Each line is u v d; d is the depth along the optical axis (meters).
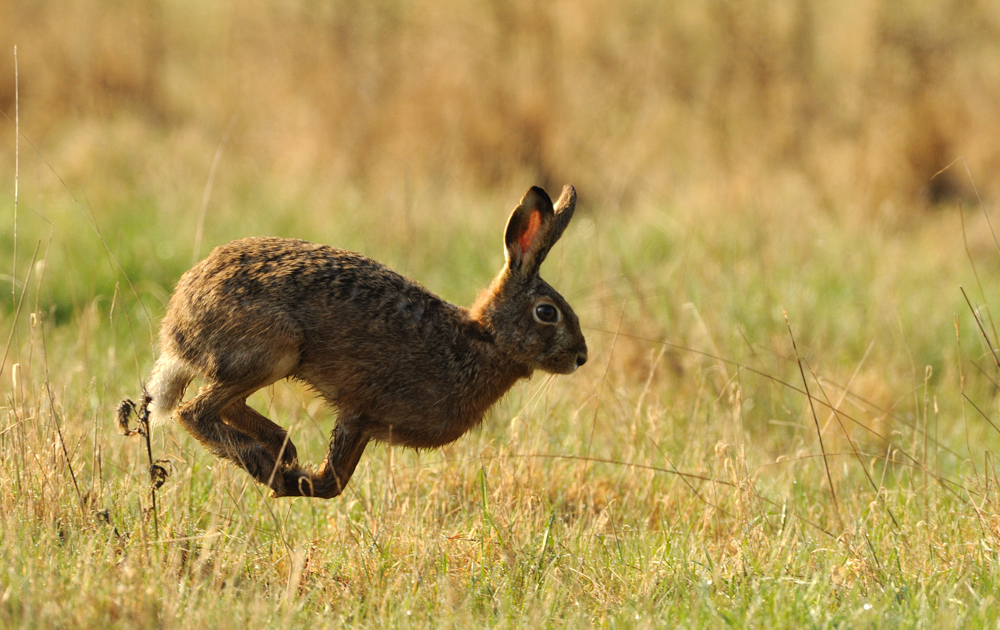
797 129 49.12
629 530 17.70
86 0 55.84
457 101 48.28
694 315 27.80
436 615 13.99
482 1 51.53
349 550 15.84
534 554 16.05
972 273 34.38
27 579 13.14
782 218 39.03
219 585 13.91
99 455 16.56
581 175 46.66
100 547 14.99
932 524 17.42
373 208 38.22
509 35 50.75
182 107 52.38
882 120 47.56
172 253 31.11
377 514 17.31
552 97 48.66
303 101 49.81
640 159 46.81
